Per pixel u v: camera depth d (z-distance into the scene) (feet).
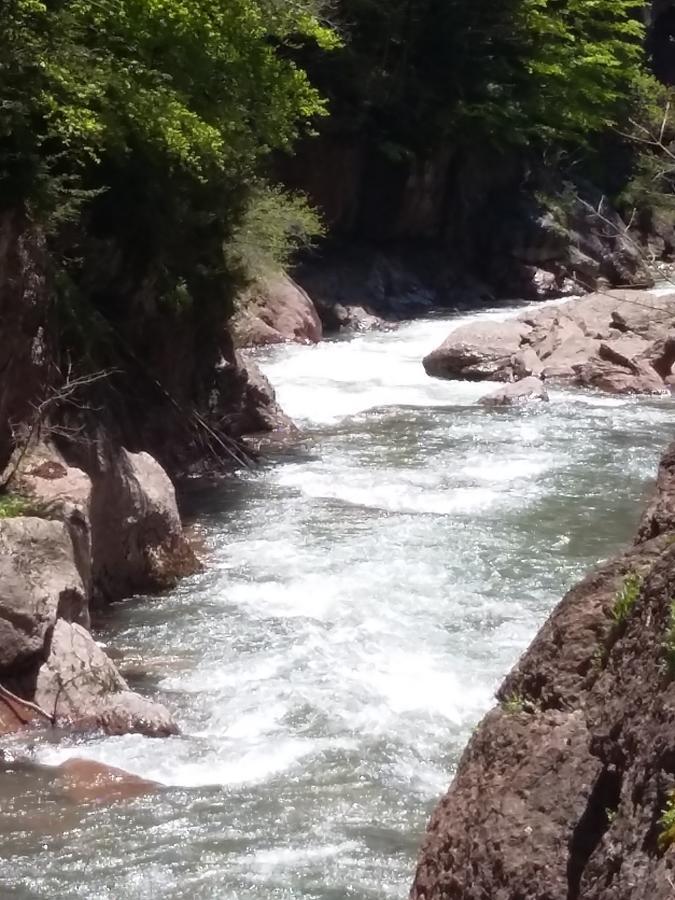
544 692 18.30
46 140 48.52
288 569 46.55
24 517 36.45
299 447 65.92
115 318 54.75
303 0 69.87
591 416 75.25
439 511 54.70
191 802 29.32
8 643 33.22
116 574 43.57
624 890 14.47
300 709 34.78
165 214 55.67
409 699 35.55
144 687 36.04
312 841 27.76
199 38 53.78
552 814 16.51
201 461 59.41
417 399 80.48
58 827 28.02
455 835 17.52
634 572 18.65
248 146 60.70
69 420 44.73
